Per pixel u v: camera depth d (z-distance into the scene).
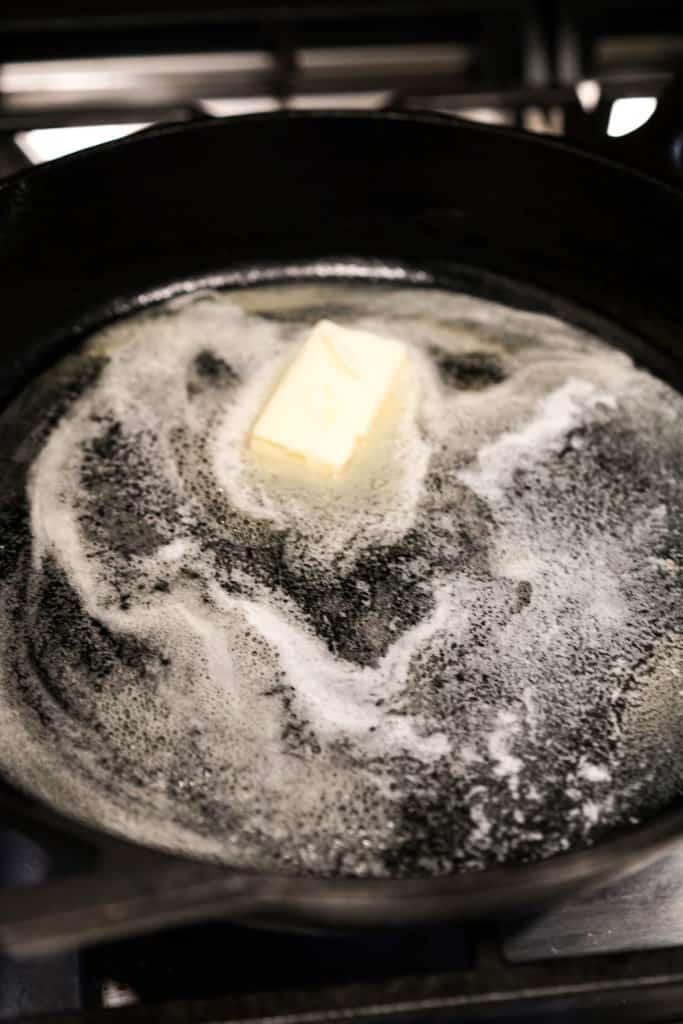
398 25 0.76
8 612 0.59
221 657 0.58
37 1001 0.54
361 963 0.55
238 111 0.76
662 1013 0.55
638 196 0.65
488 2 0.74
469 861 0.55
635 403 0.65
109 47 0.75
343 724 0.57
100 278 0.68
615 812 0.56
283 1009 0.52
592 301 0.68
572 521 0.62
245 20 0.74
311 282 0.70
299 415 0.62
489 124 0.65
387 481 0.62
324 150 0.66
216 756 0.56
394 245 0.70
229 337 0.67
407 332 0.68
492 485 0.62
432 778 0.56
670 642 0.59
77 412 0.65
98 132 0.73
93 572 0.60
